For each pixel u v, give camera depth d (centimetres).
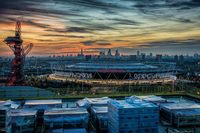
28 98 11762
